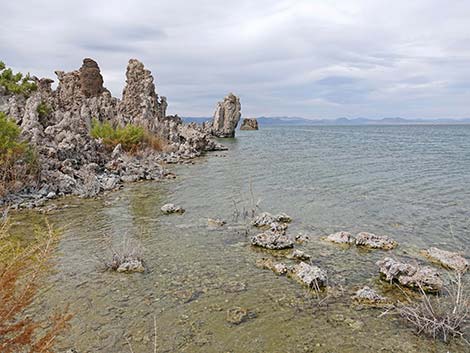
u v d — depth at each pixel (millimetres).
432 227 13711
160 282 8859
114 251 10297
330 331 6910
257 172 27688
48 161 20719
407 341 6609
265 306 7812
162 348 6293
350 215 15336
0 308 4691
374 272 9695
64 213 15023
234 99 87938
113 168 24938
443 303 7938
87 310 7465
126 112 51094
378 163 33094
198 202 17562
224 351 6262
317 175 26062
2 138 17859
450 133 118875
